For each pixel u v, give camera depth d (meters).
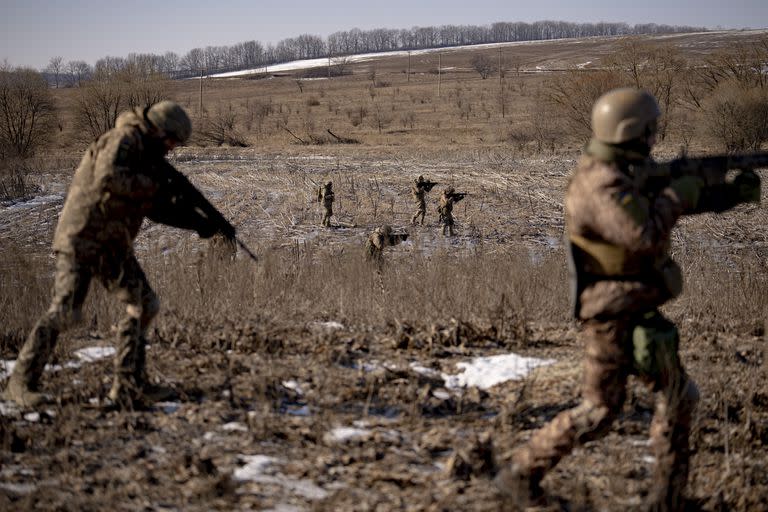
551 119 50.50
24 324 6.02
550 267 9.27
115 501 3.49
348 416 4.46
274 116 88.94
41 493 3.53
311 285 7.91
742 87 42.38
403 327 6.25
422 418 4.46
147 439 4.15
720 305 7.96
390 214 23.31
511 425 4.36
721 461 4.10
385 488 3.64
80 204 4.39
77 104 55.56
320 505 3.46
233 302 6.75
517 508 3.43
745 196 3.49
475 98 100.44
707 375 5.14
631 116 3.29
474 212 23.34
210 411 4.48
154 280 7.61
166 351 5.55
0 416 4.25
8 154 42.94
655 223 3.25
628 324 3.41
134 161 4.41
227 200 26.05
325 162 41.28
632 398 4.76
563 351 5.76
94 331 6.21
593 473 3.88
